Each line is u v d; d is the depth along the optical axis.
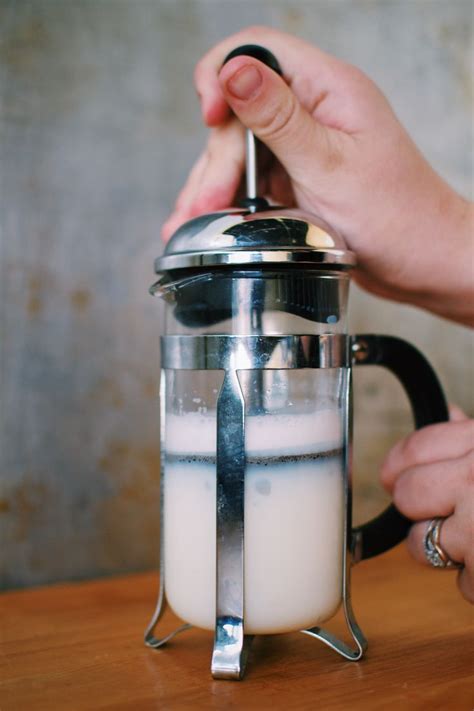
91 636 0.65
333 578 0.57
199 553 0.56
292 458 0.55
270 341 0.53
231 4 1.07
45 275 0.99
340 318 0.58
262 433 0.54
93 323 1.02
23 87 0.97
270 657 0.59
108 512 1.04
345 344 0.57
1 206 0.97
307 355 0.54
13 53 0.96
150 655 0.60
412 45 1.17
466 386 1.25
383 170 0.70
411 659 0.59
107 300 1.03
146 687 0.54
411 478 0.64
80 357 1.01
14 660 0.59
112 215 1.02
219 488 0.54
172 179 1.06
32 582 1.00
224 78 0.61
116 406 1.04
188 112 1.06
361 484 1.17
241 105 0.62
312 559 0.55
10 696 0.53
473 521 0.61
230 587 0.54
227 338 0.54
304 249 0.53
